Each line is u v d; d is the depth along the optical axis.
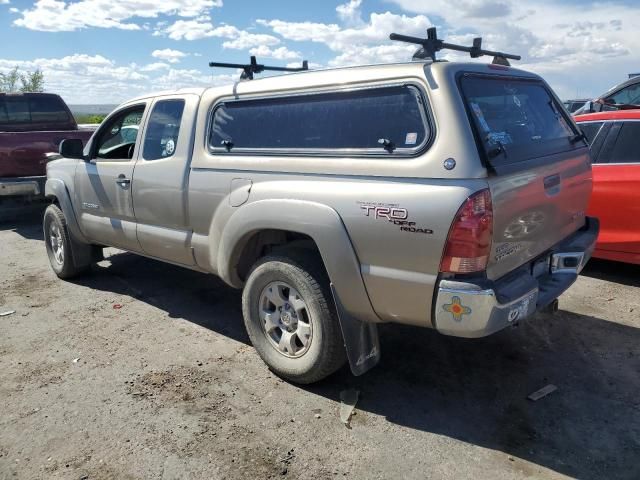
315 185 3.20
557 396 3.44
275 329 3.71
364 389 3.55
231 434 3.08
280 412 3.29
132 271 6.11
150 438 3.05
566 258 3.57
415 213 2.77
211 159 3.87
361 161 3.03
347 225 3.04
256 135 3.64
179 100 4.25
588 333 4.32
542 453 2.90
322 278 3.31
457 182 2.68
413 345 4.15
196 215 4.02
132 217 4.68
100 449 2.96
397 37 2.97
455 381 3.63
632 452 2.90
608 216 5.26
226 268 3.82
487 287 2.69
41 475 2.76
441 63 2.89
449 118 2.76
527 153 3.13
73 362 3.95
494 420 3.20
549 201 3.26
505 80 3.40
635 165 5.10
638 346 4.09
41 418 3.25
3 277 6.00
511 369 3.78
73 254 5.62
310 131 3.34
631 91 8.18
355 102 3.14
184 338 4.34
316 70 3.39
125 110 4.89
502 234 2.84
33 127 9.58
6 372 3.81
